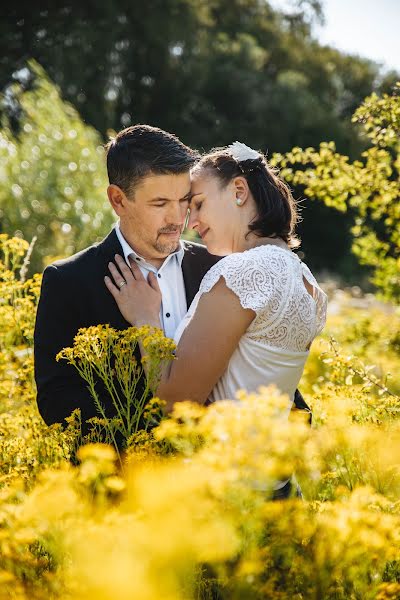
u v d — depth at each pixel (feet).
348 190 13.34
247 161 7.02
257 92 86.02
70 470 5.62
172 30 75.77
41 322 7.39
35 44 65.26
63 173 27.32
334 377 8.58
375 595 4.63
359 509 4.79
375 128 12.87
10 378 9.57
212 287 6.48
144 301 7.25
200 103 85.25
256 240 6.98
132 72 76.43
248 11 98.32
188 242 8.07
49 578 4.47
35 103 32.30
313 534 4.53
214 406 5.25
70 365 7.25
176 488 4.20
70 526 4.48
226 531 4.29
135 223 7.33
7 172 26.43
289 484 6.27
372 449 5.81
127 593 3.67
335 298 25.00
